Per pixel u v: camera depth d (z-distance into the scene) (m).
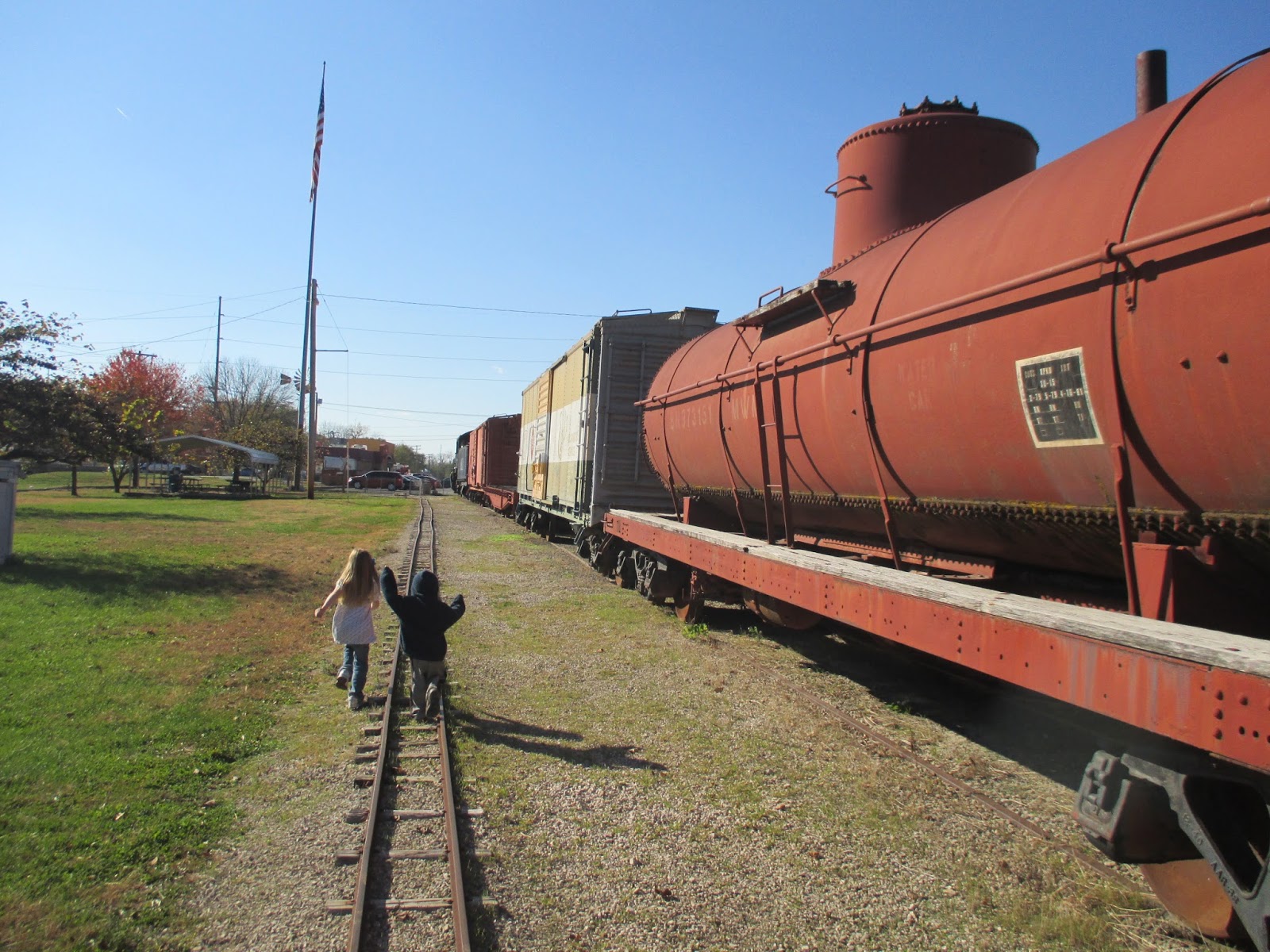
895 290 5.30
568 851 4.37
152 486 46.53
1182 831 3.27
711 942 3.58
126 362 52.00
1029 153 7.25
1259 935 2.81
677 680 7.77
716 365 8.50
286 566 15.00
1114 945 3.53
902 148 7.19
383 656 8.69
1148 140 3.70
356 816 4.62
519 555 18.59
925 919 3.78
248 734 5.92
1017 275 4.10
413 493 68.19
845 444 5.82
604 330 14.51
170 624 9.35
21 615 9.23
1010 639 3.86
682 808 4.94
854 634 8.78
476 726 6.36
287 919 3.59
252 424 56.59
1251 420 2.99
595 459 14.53
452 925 3.57
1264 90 3.20
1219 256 3.05
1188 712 2.87
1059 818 4.84
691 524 9.88
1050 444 3.96
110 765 5.11
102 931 3.37
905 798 5.11
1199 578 3.40
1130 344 3.42
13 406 17.36
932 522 5.32
